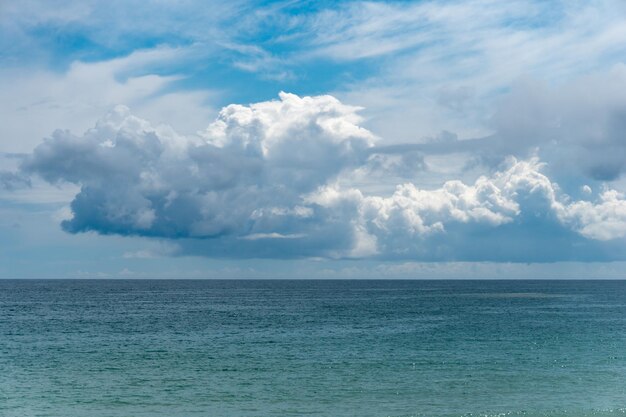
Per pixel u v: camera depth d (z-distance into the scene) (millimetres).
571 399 41281
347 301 159250
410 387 44844
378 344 66875
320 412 38625
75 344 68250
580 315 106500
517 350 61844
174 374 50094
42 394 43406
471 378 47812
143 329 84125
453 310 121312
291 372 50594
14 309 124562
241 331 81188
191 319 100125
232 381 47250
